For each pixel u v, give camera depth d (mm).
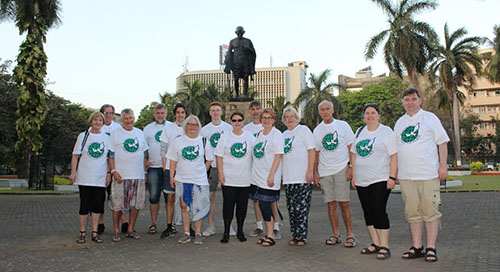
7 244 5773
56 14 20109
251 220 8547
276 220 6430
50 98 29016
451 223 7980
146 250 5391
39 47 19391
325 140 5789
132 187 6141
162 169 6816
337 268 4438
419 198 4926
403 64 25969
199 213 5789
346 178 5660
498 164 55281
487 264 4570
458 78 34375
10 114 23828
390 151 5039
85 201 5918
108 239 6195
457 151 36031
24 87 19250
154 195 6719
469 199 13688
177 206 5965
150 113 51938
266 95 101000
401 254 5164
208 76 94250
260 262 4723
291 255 5090
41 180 18547
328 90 33219
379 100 50438
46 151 29875
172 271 4336
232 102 15461
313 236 6543
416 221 4969
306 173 5680
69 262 4723
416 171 4883
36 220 8586
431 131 4926
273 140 5750
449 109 36219
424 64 26500
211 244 5809
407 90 5090
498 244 5785
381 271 4312
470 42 33469
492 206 11195
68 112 31609
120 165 6117
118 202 6027
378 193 5047
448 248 5512
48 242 5902
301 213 5730
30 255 5086
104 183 6059
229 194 5934
